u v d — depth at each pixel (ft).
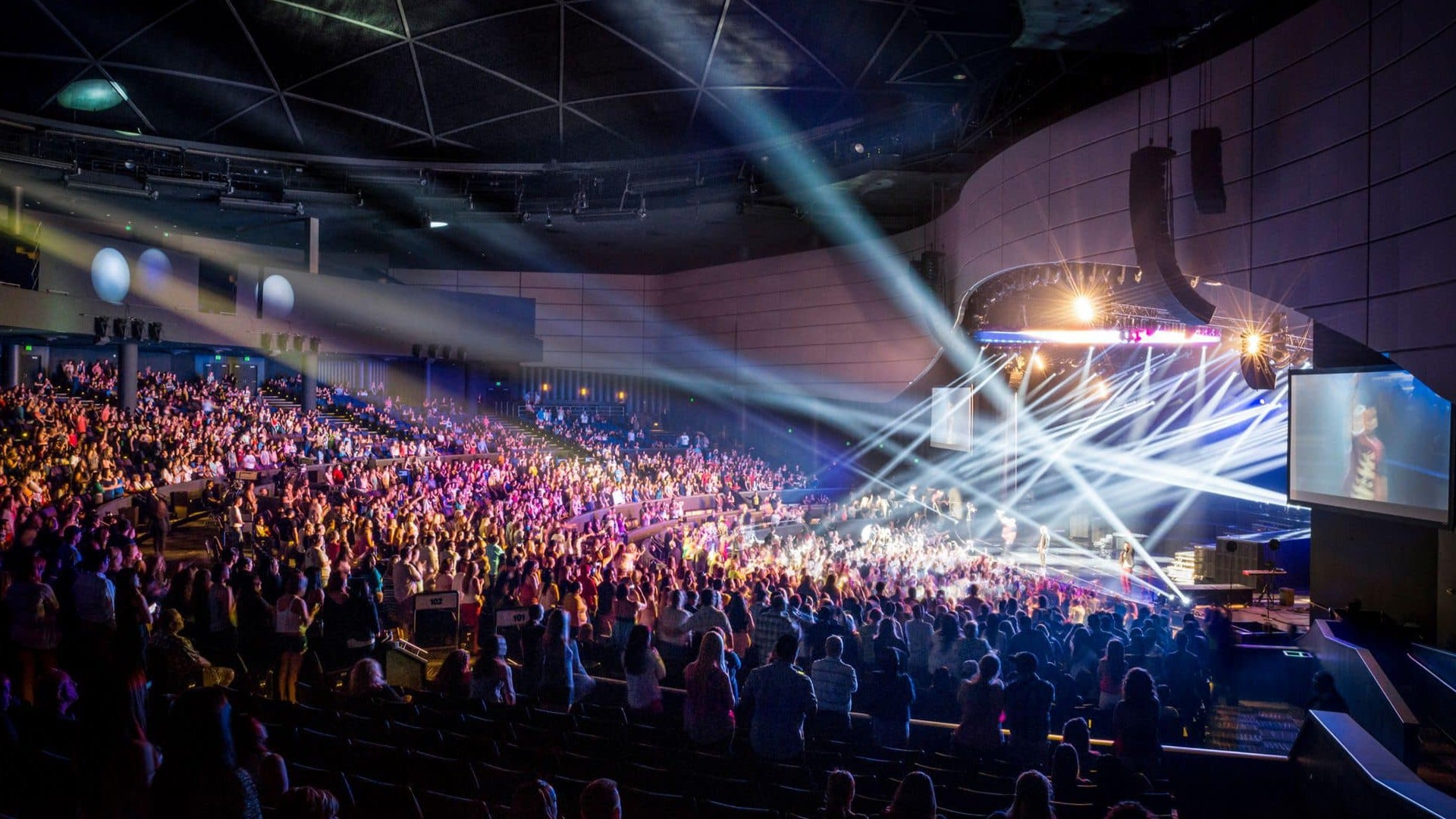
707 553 74.13
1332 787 30.32
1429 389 45.73
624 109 114.83
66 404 101.40
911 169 97.55
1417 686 48.14
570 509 94.79
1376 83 45.65
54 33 96.27
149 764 15.05
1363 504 51.39
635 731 27.55
